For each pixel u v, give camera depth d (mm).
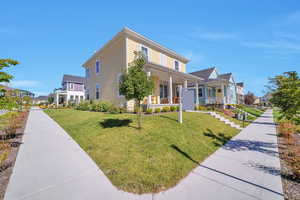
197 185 2902
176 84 18719
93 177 3162
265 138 6957
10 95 5449
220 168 3707
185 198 2477
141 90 5582
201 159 4266
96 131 6707
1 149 4691
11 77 4902
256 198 2506
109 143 5211
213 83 19000
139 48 12984
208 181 3059
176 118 8438
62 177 3170
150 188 2750
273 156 4578
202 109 13984
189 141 5547
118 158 4062
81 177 3166
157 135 5688
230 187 2842
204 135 6602
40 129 8438
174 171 3410
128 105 11711
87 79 19375
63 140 6129
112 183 2928
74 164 3820
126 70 6102
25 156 4387
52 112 17828
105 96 14992
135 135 5730
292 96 4188
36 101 56219
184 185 2896
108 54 14555
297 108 4160
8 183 2936
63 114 14469
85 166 3701
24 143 5727
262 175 3342
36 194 2582
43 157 4305
